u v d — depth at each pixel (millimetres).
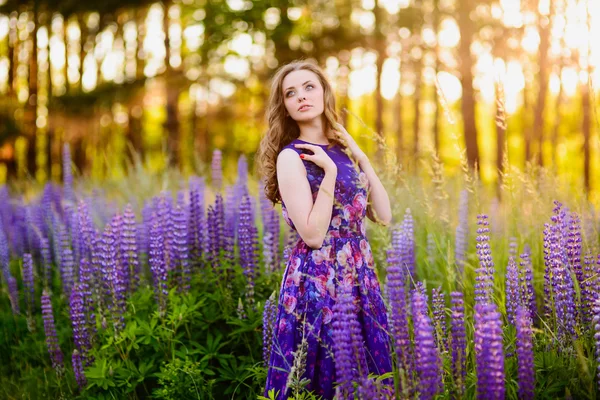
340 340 2605
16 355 4668
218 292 4117
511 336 3121
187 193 5980
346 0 19109
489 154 20328
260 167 3451
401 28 18734
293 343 2957
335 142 3258
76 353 3844
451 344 2854
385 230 3613
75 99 17609
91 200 6238
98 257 4203
